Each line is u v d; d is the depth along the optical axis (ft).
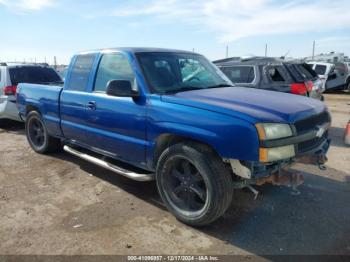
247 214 12.82
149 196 14.57
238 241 11.05
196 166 11.19
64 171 17.76
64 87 17.33
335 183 15.85
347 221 12.26
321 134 11.92
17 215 12.95
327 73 57.77
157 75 13.47
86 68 16.08
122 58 14.26
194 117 11.12
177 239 11.19
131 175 13.73
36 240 11.22
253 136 10.00
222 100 11.64
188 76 14.49
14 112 27.61
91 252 10.53
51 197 14.56
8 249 10.74
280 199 14.07
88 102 15.31
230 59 29.58
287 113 10.78
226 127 10.39
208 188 11.00
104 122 14.53
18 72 28.17
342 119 33.78
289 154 10.49
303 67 27.40
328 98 53.26
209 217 11.22
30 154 20.93
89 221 12.42
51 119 18.42
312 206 13.46
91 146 16.10
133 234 11.52
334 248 10.62
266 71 24.31
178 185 12.59
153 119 12.32
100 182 16.19
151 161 12.99
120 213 13.03
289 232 11.55
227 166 11.25
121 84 12.67
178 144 11.71
